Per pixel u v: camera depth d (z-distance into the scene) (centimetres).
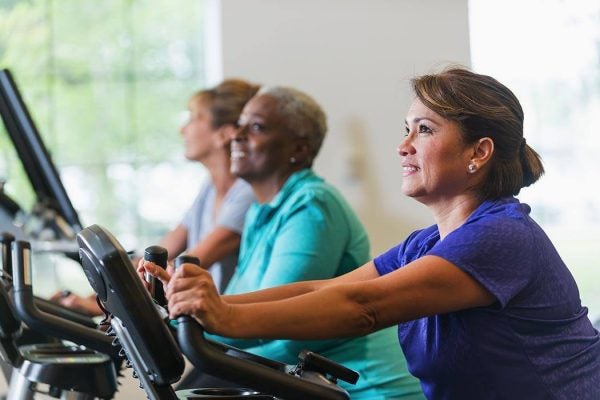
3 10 756
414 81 243
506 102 239
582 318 242
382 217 544
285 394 195
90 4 754
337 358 331
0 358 324
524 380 230
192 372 374
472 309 228
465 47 542
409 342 246
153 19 752
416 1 545
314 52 554
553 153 581
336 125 550
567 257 580
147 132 749
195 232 482
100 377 288
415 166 242
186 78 751
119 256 183
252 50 559
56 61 751
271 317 202
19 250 277
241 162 390
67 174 745
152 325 186
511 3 579
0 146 729
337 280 272
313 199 351
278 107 387
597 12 572
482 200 241
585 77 576
